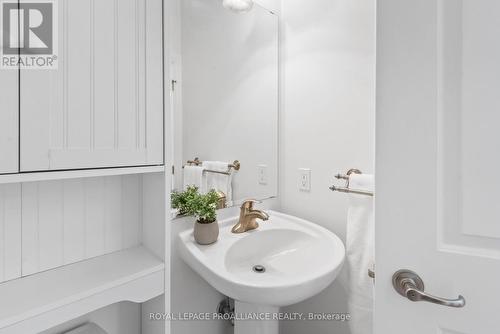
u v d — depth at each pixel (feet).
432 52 1.92
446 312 1.96
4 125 1.92
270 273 3.90
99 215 3.10
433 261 1.98
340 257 3.51
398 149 2.05
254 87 4.97
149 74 2.80
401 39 2.00
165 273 3.04
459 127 1.89
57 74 2.16
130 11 2.62
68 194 2.86
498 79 1.80
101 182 3.10
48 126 2.12
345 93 4.57
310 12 4.93
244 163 4.86
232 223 4.52
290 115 5.25
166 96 2.96
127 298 2.70
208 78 4.28
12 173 1.95
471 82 1.85
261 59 5.06
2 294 2.32
